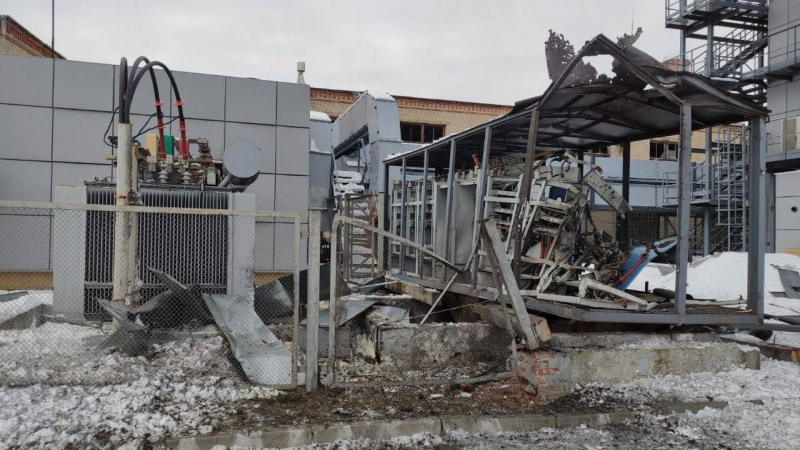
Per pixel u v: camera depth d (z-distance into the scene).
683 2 19.59
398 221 11.77
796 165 18.39
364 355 6.66
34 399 4.48
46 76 11.23
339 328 6.93
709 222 21.09
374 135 16.92
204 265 7.18
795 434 4.50
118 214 6.13
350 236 12.89
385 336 6.33
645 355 5.64
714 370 5.88
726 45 20.45
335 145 21.39
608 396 5.25
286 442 4.14
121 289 6.11
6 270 8.02
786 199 18.22
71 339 6.01
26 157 11.14
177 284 6.20
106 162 11.61
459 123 27.92
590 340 5.88
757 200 6.67
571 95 6.96
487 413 4.74
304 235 5.22
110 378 5.01
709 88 6.23
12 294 7.38
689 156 6.19
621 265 6.95
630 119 7.93
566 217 6.80
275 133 12.66
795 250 17.80
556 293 7.04
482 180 7.93
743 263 14.85
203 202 7.20
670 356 5.73
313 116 18.58
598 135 8.95
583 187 6.97
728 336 6.97
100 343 5.72
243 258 7.26
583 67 6.71
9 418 4.09
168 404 4.59
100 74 11.58
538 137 9.30
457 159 11.45
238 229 7.25
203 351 5.81
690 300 7.45
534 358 5.32
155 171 7.64
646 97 7.00
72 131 11.40
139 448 3.85
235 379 5.27
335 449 4.12
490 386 5.46
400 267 10.70
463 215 9.10
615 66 6.66
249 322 6.22
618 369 5.54
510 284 5.59
